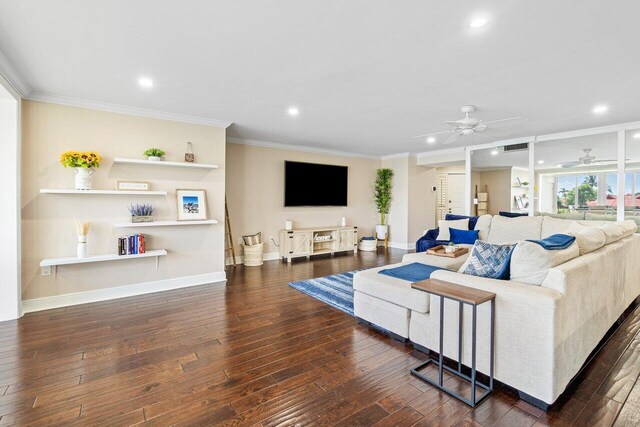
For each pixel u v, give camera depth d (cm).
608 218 488
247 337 265
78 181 331
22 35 210
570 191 602
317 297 372
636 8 175
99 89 311
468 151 632
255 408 175
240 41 218
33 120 322
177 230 408
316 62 250
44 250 331
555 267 186
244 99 342
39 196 327
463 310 205
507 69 262
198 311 325
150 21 193
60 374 208
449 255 393
